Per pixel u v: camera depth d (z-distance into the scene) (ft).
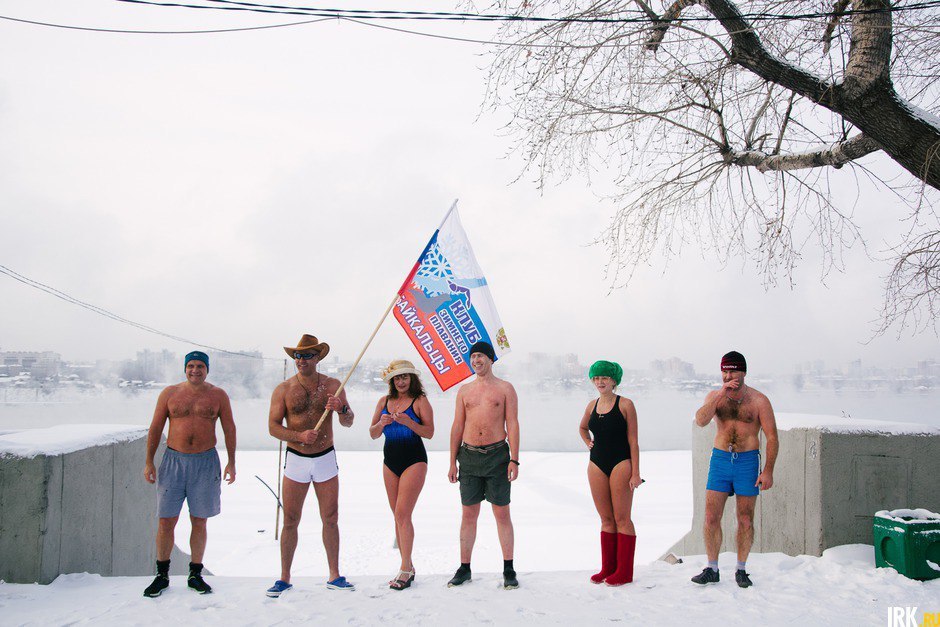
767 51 20.93
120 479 22.68
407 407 17.99
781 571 18.07
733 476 17.15
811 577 17.28
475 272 20.68
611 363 17.95
